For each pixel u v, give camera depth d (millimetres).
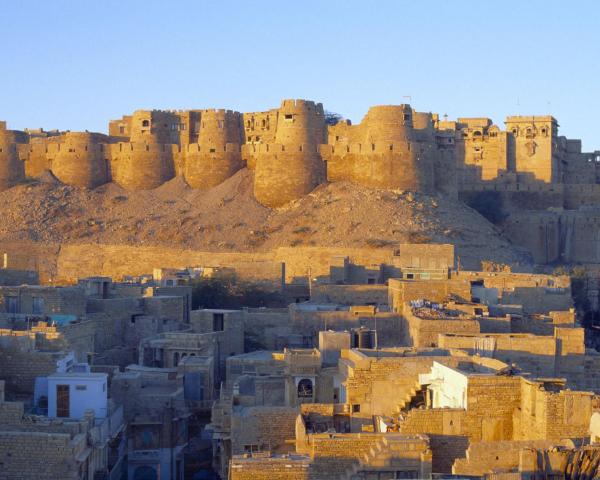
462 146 176625
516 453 37562
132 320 77688
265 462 38969
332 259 97625
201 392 64000
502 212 160375
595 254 153125
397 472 37844
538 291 79000
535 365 54500
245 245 128750
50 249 134250
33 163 154750
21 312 71688
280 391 54594
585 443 38062
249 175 147375
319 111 143750
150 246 132000
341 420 46312
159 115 155625
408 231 123625
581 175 188375
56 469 45125
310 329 73500
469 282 79750
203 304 94625
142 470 58906
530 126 175625
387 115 139750
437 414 41250
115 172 152250
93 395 53438
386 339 69938
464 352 51156
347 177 141125
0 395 49125
